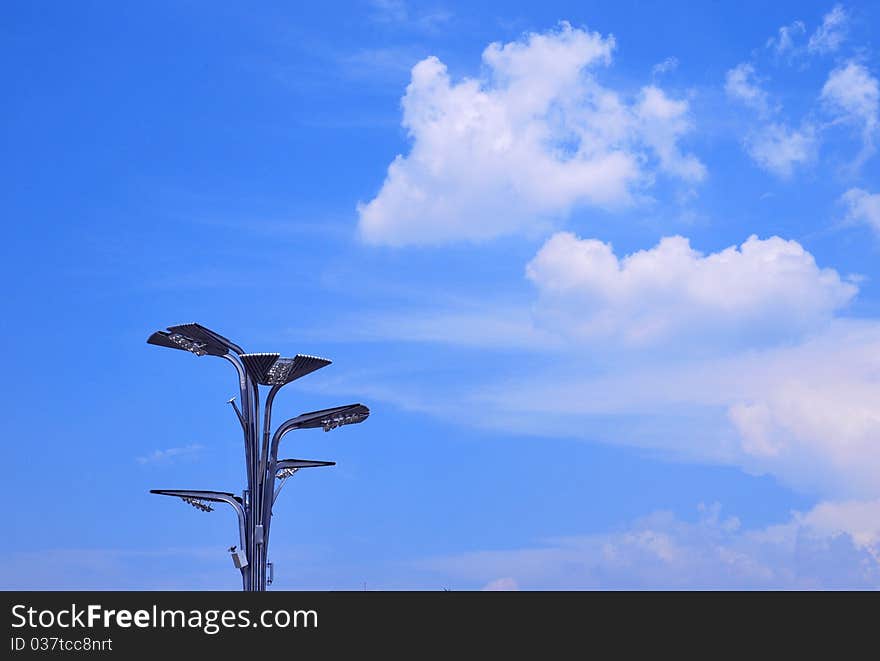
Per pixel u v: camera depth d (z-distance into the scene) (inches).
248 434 976.3
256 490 970.7
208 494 964.0
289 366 957.2
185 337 944.3
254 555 957.2
